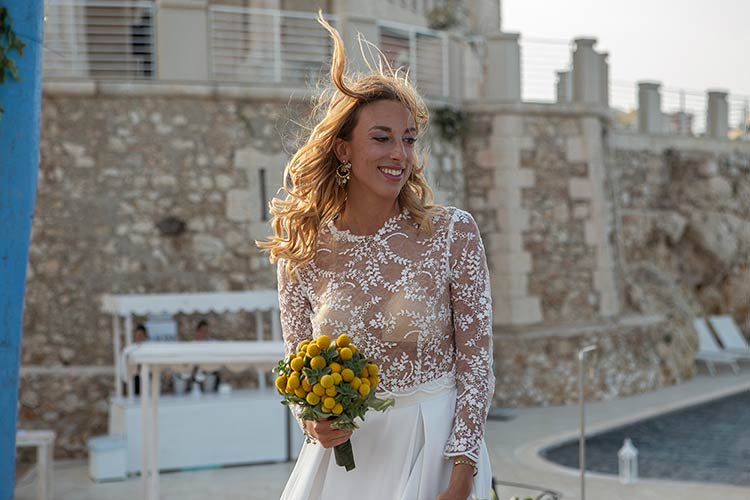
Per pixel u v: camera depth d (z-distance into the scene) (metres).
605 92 18.86
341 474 2.97
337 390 2.73
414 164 3.03
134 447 11.89
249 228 14.63
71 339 14.02
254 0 16.25
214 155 14.57
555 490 10.85
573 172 17.88
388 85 2.92
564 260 17.72
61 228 14.11
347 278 2.95
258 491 10.92
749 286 23.69
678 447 13.38
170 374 13.09
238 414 12.33
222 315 14.38
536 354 16.94
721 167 24.09
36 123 5.78
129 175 14.28
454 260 2.94
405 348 2.90
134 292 14.17
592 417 15.61
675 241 22.66
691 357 20.20
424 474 2.86
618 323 18.19
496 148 17.36
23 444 10.07
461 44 17.55
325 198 2.99
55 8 14.95
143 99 14.36
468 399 2.87
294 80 15.88
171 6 14.48
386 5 19.16
